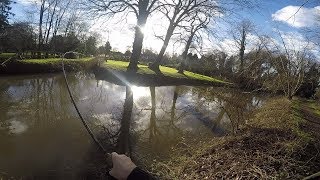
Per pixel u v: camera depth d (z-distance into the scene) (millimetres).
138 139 13234
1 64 28672
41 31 46094
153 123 16578
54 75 33188
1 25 50312
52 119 15258
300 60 27000
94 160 10234
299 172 8820
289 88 27391
